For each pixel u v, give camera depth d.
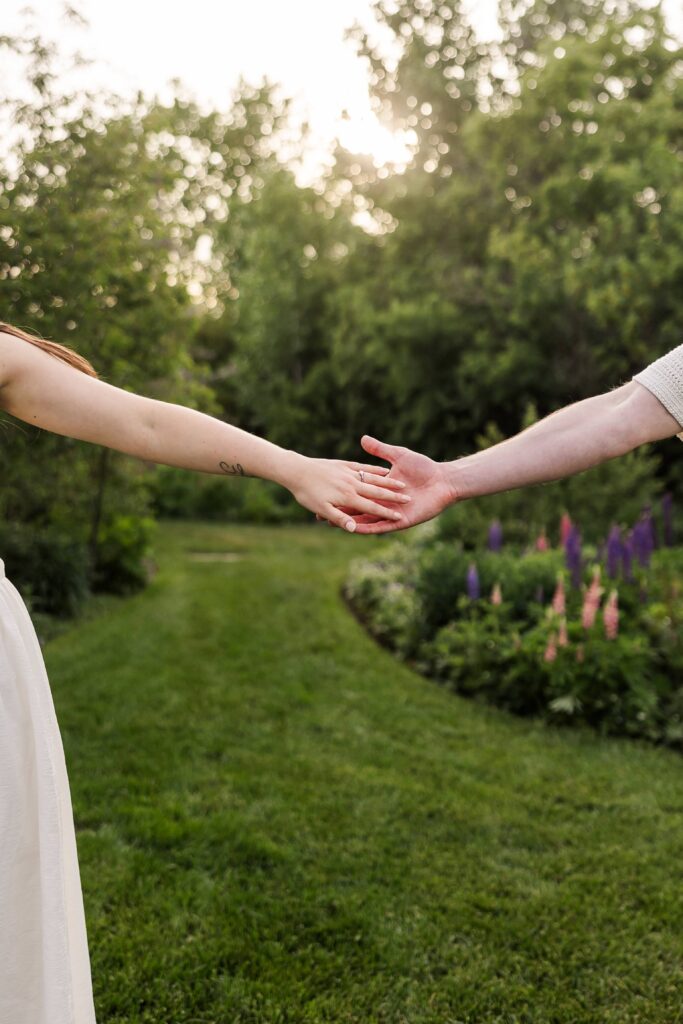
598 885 2.86
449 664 5.52
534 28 19.84
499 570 5.98
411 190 17.81
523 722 4.73
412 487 1.49
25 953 1.20
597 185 13.98
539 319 15.02
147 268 6.99
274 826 3.23
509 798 3.58
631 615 5.18
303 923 2.59
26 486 7.25
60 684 5.11
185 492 18.36
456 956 2.45
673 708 4.59
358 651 6.28
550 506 8.41
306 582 9.56
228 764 3.88
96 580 8.47
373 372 20.09
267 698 4.95
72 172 6.12
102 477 8.00
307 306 22.08
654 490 8.71
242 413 24.78
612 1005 2.25
